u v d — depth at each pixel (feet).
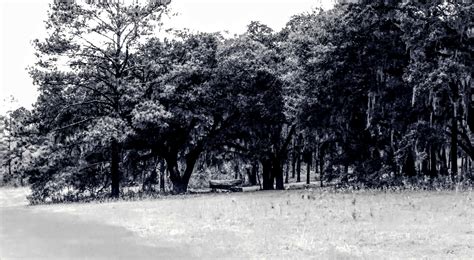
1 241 48.70
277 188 134.21
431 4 84.53
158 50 127.95
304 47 106.11
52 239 49.24
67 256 40.06
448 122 95.20
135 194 120.67
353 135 104.83
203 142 126.52
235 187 163.53
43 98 120.67
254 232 46.70
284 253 36.45
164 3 121.39
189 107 121.08
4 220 69.36
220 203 79.25
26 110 125.39
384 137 101.50
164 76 116.47
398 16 90.38
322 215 56.18
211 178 192.03
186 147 133.80
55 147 116.67
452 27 84.99
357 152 104.27
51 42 115.03
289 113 112.68
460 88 85.51
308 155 140.46
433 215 51.85
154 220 60.54
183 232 49.14
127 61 127.13
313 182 194.39
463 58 82.53
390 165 96.32
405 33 86.22
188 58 125.59
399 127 92.68
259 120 124.77
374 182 94.38
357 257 34.06
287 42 127.13
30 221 67.21
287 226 49.52
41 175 116.16
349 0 97.30
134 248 41.91
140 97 116.57
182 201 89.76
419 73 81.61
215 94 122.21
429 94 81.71
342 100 99.25
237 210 65.98
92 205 92.94
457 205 58.65
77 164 118.01
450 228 43.91
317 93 101.19
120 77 120.88
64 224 62.23
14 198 145.07
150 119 106.63
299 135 135.03
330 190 95.76
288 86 115.85
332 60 94.99
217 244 41.39
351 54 95.25
